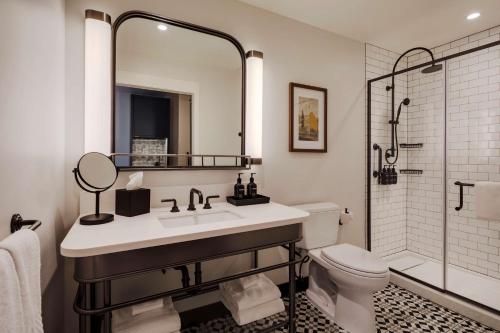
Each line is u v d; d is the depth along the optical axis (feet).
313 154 7.38
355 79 8.16
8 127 2.38
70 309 4.52
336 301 5.96
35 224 2.42
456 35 7.93
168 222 4.56
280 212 4.86
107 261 3.07
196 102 5.57
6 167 2.35
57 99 3.92
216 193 5.81
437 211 8.59
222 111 5.85
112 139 4.74
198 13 5.62
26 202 2.80
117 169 4.23
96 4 4.66
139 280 5.10
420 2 6.22
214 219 5.04
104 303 3.39
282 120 6.81
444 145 7.15
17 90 2.59
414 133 9.16
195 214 4.84
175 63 5.36
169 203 5.28
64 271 4.48
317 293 6.51
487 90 7.55
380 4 6.31
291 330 4.77
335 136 7.80
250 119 6.06
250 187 5.83
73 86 4.49
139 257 3.26
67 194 4.49
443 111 7.20
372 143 8.59
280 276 6.84
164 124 5.25
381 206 8.80
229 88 5.92
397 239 9.22
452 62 8.32
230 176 6.07
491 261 7.50
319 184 7.48
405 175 9.37
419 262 8.74
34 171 3.03
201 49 5.63
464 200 8.04
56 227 3.95
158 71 5.19
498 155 7.34
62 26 4.19
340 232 7.95
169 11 5.30
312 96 7.26
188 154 5.49
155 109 5.16
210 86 5.71
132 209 4.34
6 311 1.66
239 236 4.01
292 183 7.01
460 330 5.50
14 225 2.41
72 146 4.50
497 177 7.35
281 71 6.77
